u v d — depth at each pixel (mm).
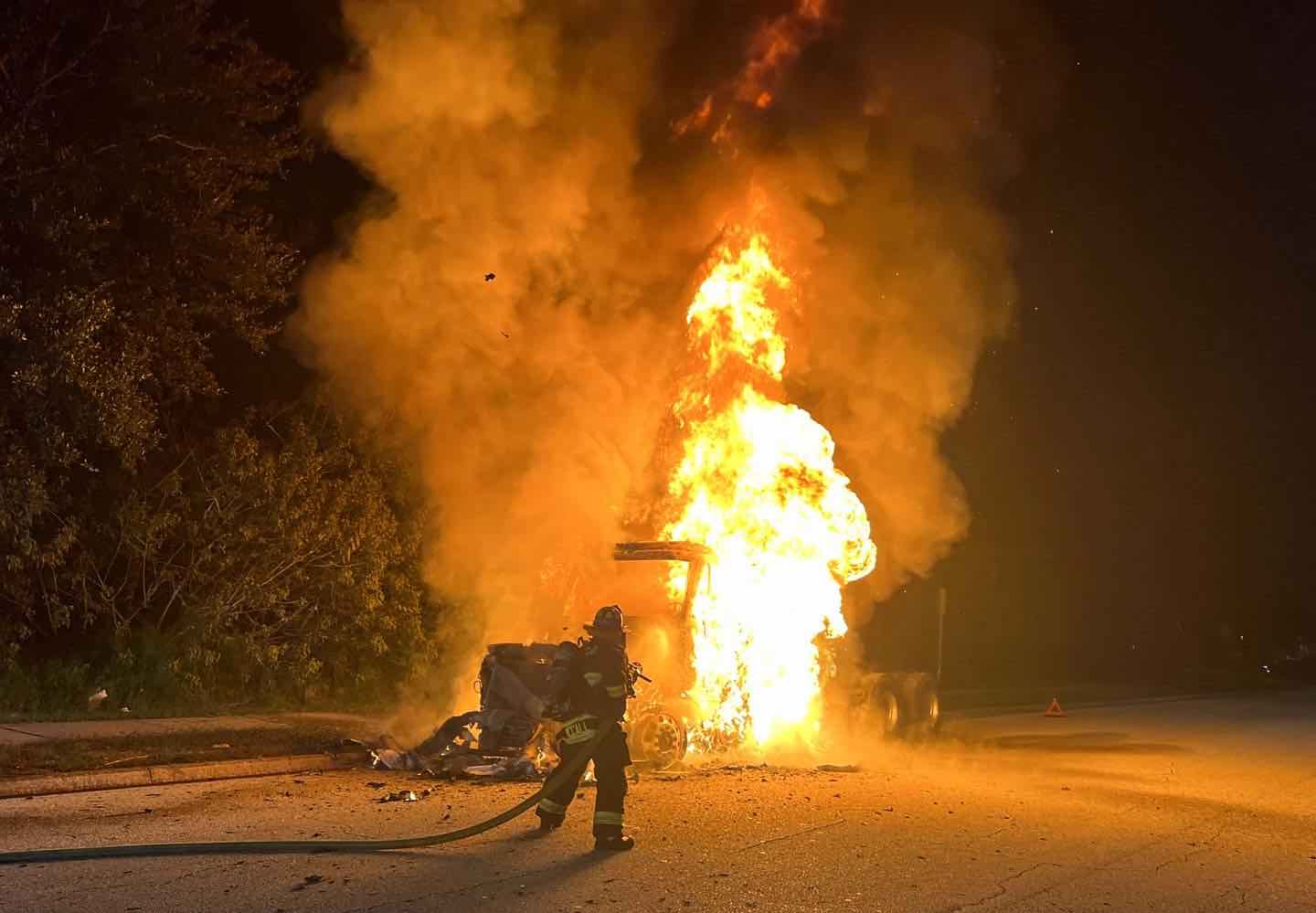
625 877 7465
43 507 14156
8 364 13539
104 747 11594
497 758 11836
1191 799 12031
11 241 14258
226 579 16484
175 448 16656
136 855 7703
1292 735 19594
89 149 15055
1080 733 18953
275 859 7664
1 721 13328
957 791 11773
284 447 16922
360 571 17250
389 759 11859
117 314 15227
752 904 6992
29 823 8727
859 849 8625
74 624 16250
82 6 14828
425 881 7195
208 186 16016
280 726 13914
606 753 8312
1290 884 8281
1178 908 7457
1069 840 9445
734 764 12867
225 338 17984
